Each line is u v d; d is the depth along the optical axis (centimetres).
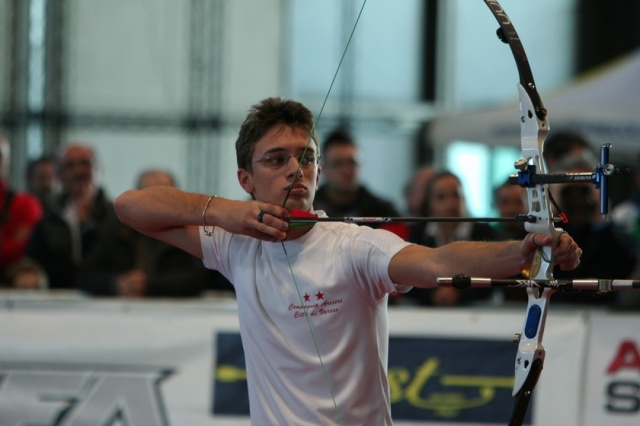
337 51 2741
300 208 585
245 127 600
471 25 2797
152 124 2638
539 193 501
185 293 1161
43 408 1041
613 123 1797
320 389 575
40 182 1677
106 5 2652
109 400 1042
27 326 1047
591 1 2781
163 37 2670
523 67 527
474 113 1966
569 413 1027
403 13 2781
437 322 1044
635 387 1021
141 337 1046
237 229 575
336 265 570
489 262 509
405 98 2777
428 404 1039
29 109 2562
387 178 2723
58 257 1335
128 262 1170
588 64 2780
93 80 2647
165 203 611
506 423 1034
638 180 1702
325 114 2708
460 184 1136
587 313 1033
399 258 546
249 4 2697
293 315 579
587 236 1097
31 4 2572
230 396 1041
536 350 513
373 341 581
